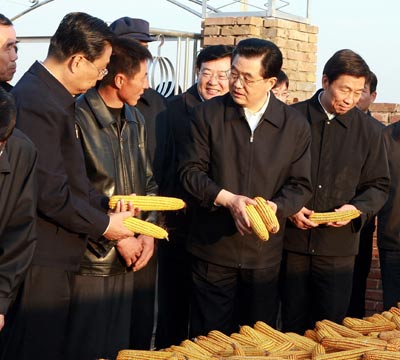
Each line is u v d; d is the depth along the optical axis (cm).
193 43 882
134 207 523
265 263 571
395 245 718
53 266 488
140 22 666
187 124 650
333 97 605
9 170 438
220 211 564
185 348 405
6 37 563
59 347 495
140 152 566
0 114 398
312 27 902
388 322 458
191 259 587
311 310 635
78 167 500
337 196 617
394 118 909
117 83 542
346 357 404
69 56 490
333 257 618
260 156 561
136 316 604
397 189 713
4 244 444
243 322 583
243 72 548
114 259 541
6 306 440
